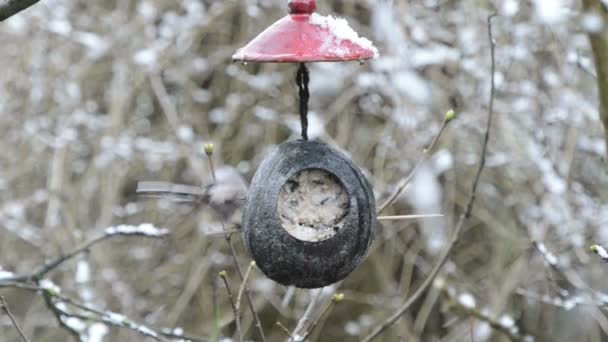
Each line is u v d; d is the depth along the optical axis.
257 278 11.70
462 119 9.88
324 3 10.80
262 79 11.35
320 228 4.46
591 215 9.55
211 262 11.64
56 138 11.31
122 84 11.47
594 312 9.67
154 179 11.80
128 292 11.20
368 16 10.90
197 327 11.95
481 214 10.37
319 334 12.16
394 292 11.26
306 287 4.54
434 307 11.46
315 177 4.53
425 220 10.37
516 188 10.09
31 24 11.65
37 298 11.72
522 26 9.70
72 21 11.95
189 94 11.77
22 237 11.39
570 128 9.71
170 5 11.84
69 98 11.56
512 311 10.55
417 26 10.06
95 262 11.02
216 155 11.46
